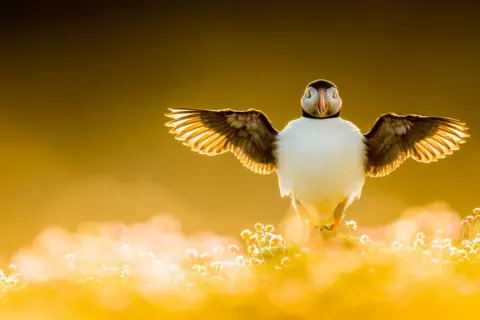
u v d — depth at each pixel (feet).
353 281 33.94
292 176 44.16
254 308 31.68
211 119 45.32
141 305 33.04
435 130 44.52
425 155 45.60
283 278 35.81
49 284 38.42
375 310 30.40
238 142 45.93
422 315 29.76
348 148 43.70
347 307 30.83
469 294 31.42
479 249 39.37
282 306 31.58
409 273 34.83
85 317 32.01
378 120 44.37
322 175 43.50
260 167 46.03
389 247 41.60
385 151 45.14
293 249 41.47
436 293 31.71
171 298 33.78
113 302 33.68
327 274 35.22
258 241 41.73
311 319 30.22
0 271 39.50
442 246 39.24
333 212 44.86
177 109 44.96
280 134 44.80
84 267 43.42
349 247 41.63
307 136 43.86
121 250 46.39
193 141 46.26
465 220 43.62
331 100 44.42
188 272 39.96
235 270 38.78
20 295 36.22
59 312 33.01
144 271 39.91
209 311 31.78
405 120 44.14
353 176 44.11
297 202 45.01
